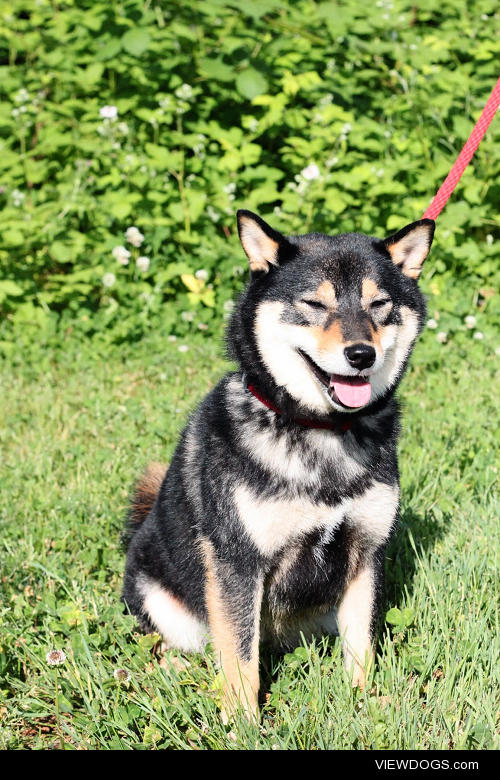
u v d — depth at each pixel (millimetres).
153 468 4230
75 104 8344
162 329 7289
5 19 9688
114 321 7305
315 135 7887
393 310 3246
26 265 7547
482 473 4570
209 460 3225
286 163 8227
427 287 7352
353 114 8555
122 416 5711
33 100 8672
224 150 8375
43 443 5375
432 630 3373
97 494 4645
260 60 8109
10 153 8219
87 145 7863
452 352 6723
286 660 3234
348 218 7637
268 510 3068
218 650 3150
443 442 5066
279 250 3273
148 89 8305
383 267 3281
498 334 7051
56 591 3826
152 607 3660
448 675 3045
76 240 7398
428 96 8398
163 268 7656
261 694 3268
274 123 8094
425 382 6215
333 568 3225
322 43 9039
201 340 7160
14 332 7238
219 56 8273
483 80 8625
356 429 3215
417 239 3381
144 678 3143
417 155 8164
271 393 3168
